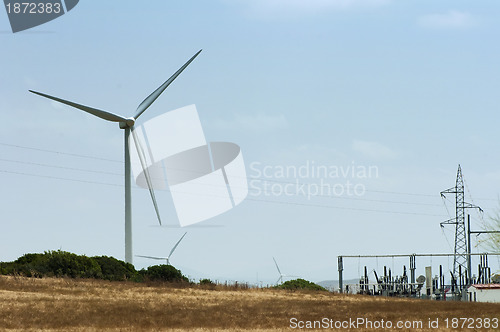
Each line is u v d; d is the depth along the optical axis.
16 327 109.06
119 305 140.38
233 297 168.75
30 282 175.50
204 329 109.94
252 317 127.69
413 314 135.38
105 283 189.00
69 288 168.12
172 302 150.62
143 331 106.56
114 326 112.06
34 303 137.50
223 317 126.56
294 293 191.25
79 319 118.94
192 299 158.88
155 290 175.50
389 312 139.75
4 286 164.75
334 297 185.25
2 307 130.12
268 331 108.69
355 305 155.50
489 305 158.88
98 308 134.25
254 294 181.12
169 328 110.81
